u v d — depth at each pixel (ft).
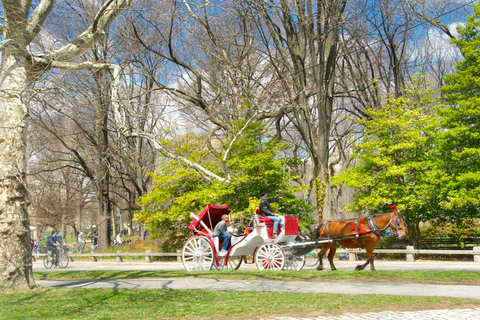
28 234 35.76
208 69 97.86
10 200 34.65
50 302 29.43
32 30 37.73
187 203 73.82
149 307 27.27
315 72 85.35
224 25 86.43
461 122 66.95
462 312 24.93
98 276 49.60
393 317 23.84
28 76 38.06
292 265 48.70
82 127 87.25
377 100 94.79
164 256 87.51
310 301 28.37
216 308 26.37
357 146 76.43
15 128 35.24
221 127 83.61
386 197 71.97
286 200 76.48
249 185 78.64
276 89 87.10
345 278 38.86
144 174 117.91
